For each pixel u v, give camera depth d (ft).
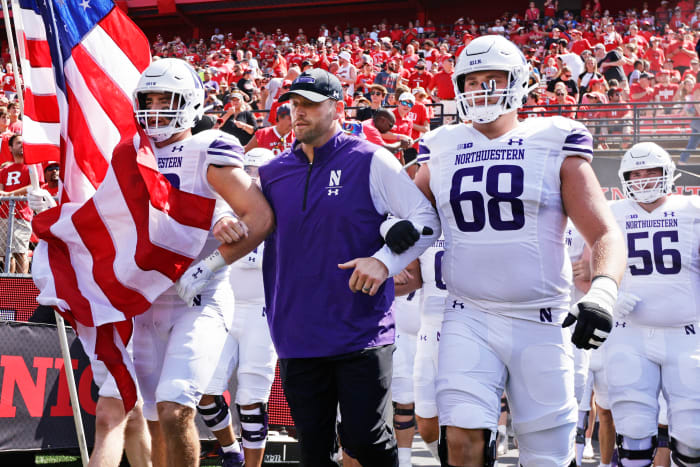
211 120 20.02
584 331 10.05
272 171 12.66
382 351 11.94
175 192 13.24
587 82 49.44
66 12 15.30
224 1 104.68
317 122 11.95
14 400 19.26
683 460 16.29
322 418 12.20
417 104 39.19
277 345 12.30
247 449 18.60
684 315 16.46
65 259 13.82
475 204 11.50
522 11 98.17
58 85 15.23
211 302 13.99
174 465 13.16
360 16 104.99
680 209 16.89
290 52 83.56
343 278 11.82
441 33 93.91
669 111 45.06
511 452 22.86
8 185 27.48
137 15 106.93
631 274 16.94
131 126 15.56
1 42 100.37
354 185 11.93
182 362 13.39
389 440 12.03
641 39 67.21
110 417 13.85
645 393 16.57
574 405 11.67
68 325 20.16
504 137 11.59
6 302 22.31
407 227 11.34
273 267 12.62
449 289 12.12
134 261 13.15
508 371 11.82
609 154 43.14
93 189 14.96
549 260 11.41
